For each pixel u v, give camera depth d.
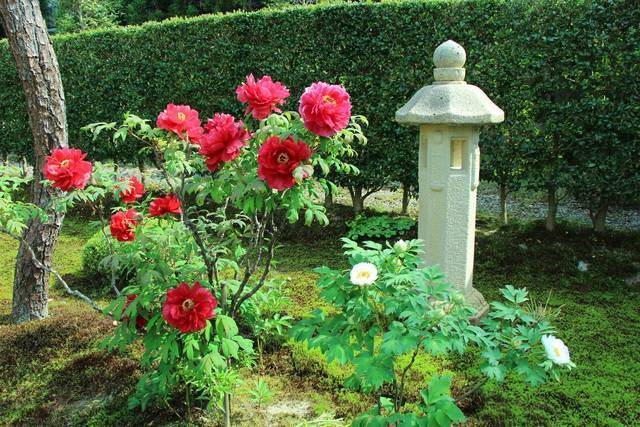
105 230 2.87
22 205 2.88
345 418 2.61
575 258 4.59
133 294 2.44
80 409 2.78
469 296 3.50
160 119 2.14
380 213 6.10
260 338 3.23
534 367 1.69
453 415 1.61
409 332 1.65
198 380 2.40
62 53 7.22
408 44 5.20
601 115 4.41
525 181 4.98
